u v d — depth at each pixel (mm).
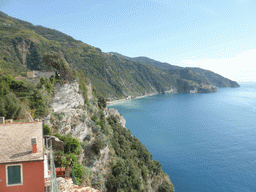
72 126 48438
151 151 103562
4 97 33688
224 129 150000
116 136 73562
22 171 14305
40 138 17156
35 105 42219
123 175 49188
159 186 68125
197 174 79562
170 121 181875
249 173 79938
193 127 157750
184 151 103562
